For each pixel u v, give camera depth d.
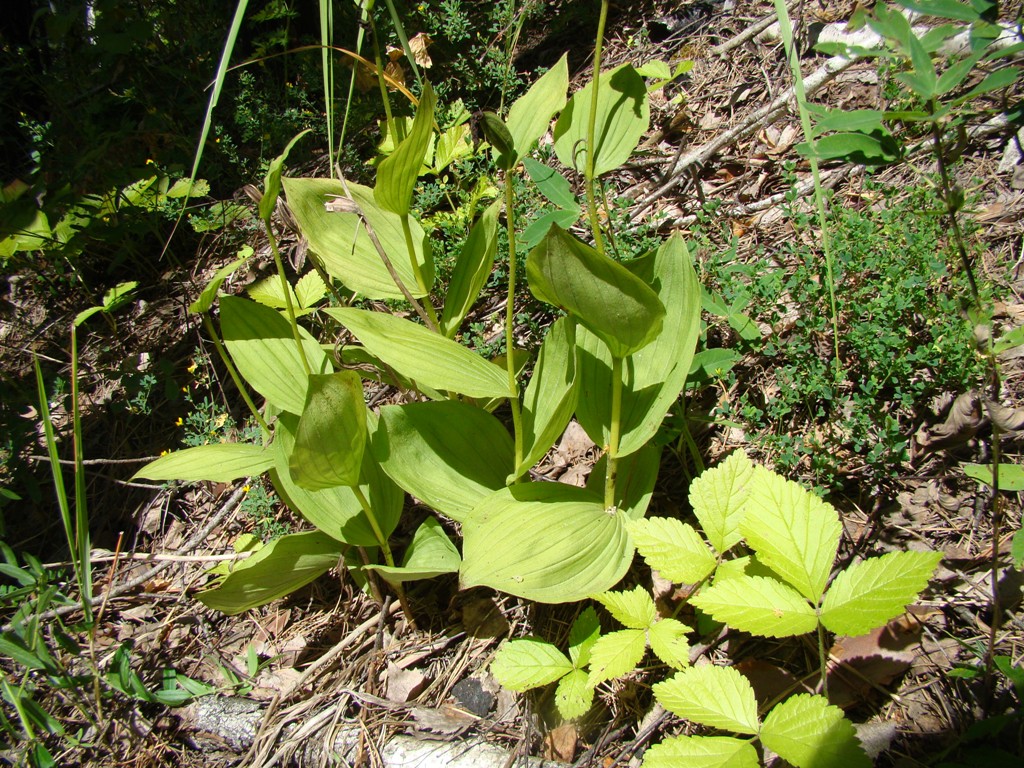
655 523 0.50
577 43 1.13
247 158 1.08
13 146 1.29
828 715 0.42
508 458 0.59
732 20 1.03
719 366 0.62
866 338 0.61
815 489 0.58
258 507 0.72
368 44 1.11
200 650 0.65
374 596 0.62
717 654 0.54
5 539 0.80
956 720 0.48
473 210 0.81
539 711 0.55
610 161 0.55
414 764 0.54
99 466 0.83
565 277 0.46
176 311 0.96
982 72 0.75
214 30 1.20
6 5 1.30
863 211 0.70
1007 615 0.51
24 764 0.58
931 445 0.59
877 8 0.42
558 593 0.50
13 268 1.00
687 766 0.43
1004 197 0.71
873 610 0.43
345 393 0.49
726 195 0.83
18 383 0.92
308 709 0.59
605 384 0.56
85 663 0.64
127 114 1.17
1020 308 0.63
